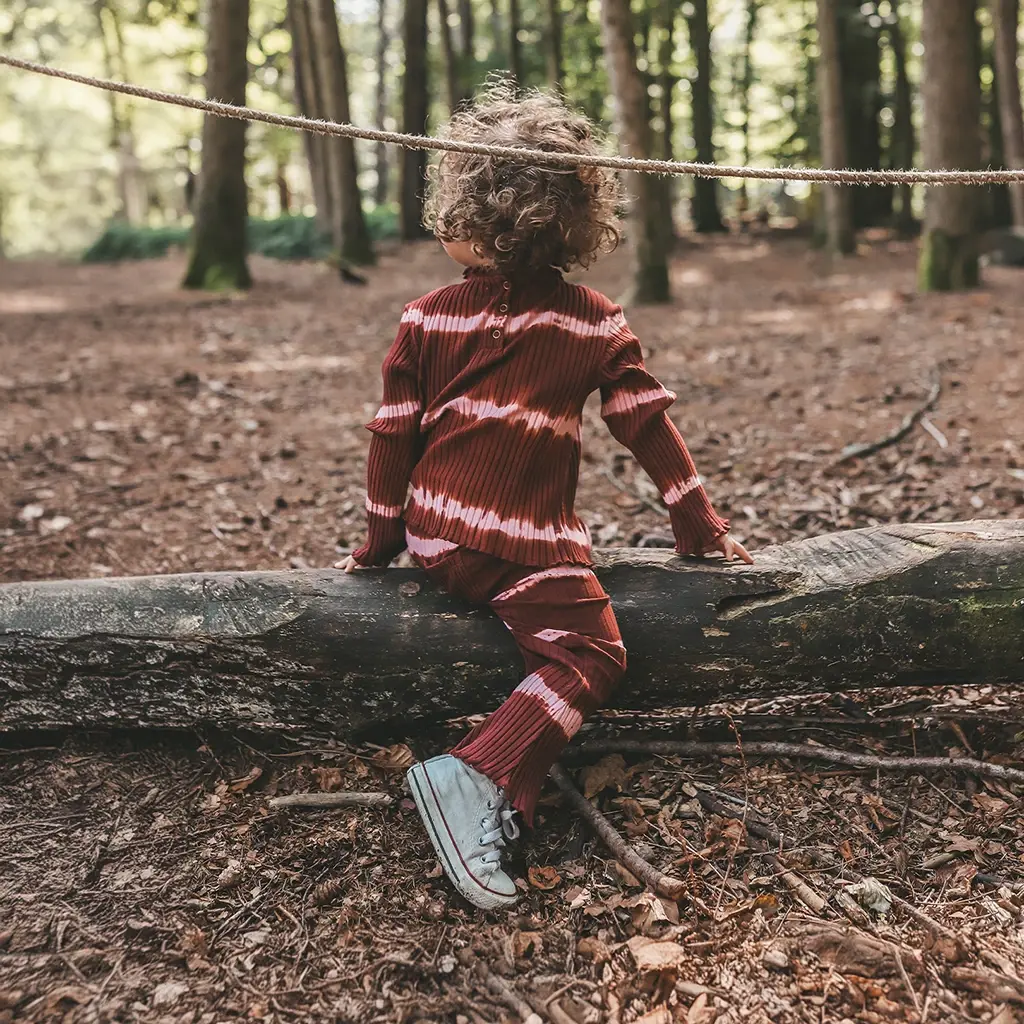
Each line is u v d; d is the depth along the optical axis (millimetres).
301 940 1964
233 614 2406
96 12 23938
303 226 17297
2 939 1938
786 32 23719
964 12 9180
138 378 6770
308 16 16500
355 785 2424
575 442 2281
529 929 1999
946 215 9469
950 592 2379
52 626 2418
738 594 2404
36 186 38000
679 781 2426
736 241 17734
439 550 2229
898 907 2010
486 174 2094
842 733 2598
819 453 4957
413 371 2260
